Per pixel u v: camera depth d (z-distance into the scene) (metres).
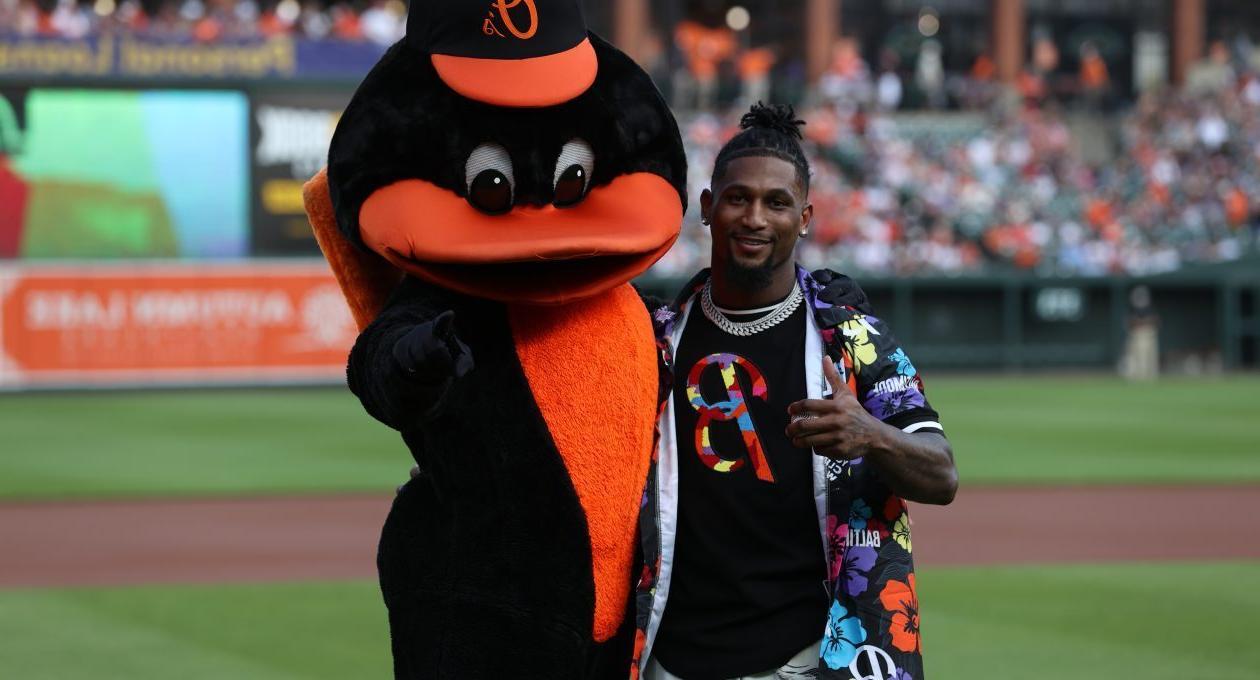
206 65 29.80
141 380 29.55
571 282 4.09
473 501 4.11
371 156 4.07
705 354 4.37
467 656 4.08
